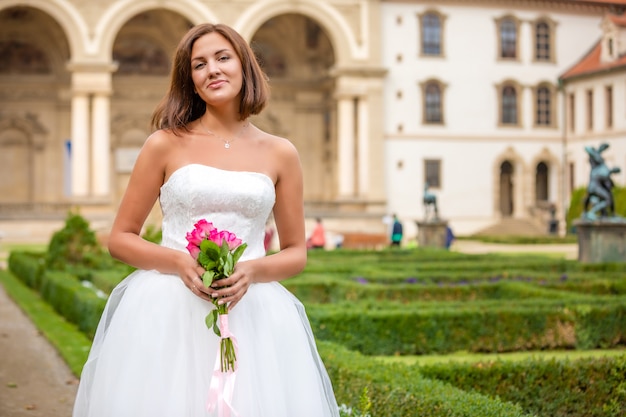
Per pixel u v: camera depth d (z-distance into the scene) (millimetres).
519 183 55344
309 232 50188
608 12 56531
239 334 4742
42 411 10148
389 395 7246
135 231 4973
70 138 55062
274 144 5102
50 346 15141
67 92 54844
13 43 54000
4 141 54406
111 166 55781
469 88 54156
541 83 55438
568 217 51688
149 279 4871
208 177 4820
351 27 51844
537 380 8430
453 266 23281
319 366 5246
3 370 12836
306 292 17844
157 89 56344
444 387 7414
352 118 52094
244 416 4590
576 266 24438
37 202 52406
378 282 19750
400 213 53000
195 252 4574
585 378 8461
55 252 23609
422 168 53375
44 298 22266
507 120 55125
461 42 54031
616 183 51375
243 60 5027
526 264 24562
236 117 5062
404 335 12570
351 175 52031
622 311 13258
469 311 12781
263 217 4977
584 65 54844
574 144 55219
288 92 57500
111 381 4699
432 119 53656
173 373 4664
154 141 4949
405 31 53062
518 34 55062
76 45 48812
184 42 5008
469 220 54062
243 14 50469
